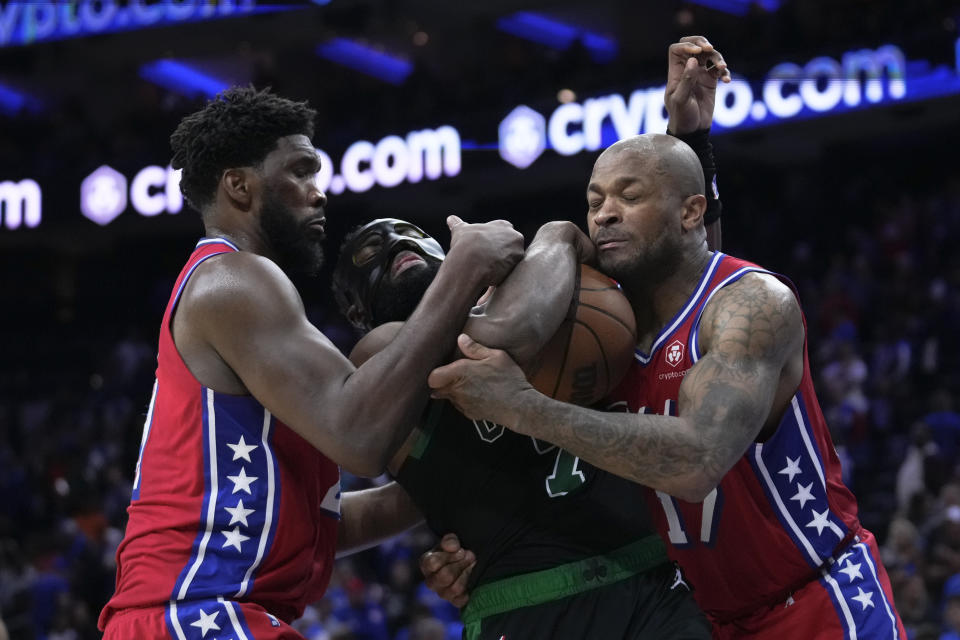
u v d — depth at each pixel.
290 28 19.73
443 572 3.02
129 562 2.88
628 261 2.90
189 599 2.76
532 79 17.41
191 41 20.30
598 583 2.91
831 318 14.26
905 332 13.18
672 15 19.16
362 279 3.24
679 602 2.93
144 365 17.62
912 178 17.30
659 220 2.88
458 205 18.45
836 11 15.83
